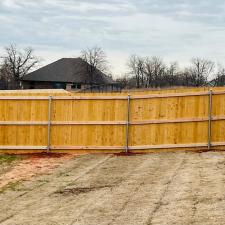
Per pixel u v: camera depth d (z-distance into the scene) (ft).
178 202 31.35
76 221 29.37
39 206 34.58
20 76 286.46
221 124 55.01
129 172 44.83
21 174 48.08
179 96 55.88
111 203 33.12
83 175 45.24
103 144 57.77
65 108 58.34
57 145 58.49
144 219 28.22
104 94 57.67
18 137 59.06
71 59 278.26
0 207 35.32
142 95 56.70
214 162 46.14
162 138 56.49
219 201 30.42
